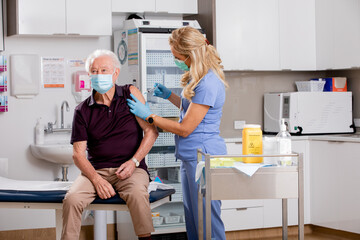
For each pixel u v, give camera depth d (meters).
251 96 5.10
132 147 3.10
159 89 3.44
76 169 4.70
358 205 4.27
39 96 4.62
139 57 4.26
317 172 4.62
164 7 4.66
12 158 4.57
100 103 3.06
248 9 4.70
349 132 4.87
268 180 2.60
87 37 4.71
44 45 4.61
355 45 4.57
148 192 3.01
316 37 4.95
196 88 2.93
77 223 2.86
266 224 4.59
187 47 2.91
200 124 3.02
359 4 4.53
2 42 4.42
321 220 4.61
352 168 4.30
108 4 4.48
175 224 4.38
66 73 4.68
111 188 2.92
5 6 4.49
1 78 4.48
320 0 4.89
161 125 2.99
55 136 4.64
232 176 2.58
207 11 4.65
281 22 4.83
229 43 4.64
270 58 4.80
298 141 4.65
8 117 4.55
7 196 3.01
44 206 3.01
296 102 4.69
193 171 3.03
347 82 5.07
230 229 4.49
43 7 4.30
